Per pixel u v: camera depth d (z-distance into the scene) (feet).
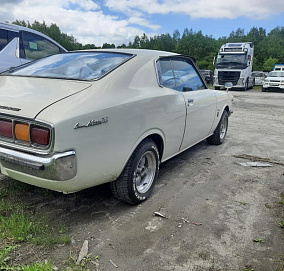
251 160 14.93
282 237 8.07
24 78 9.14
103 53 10.37
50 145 6.73
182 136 11.94
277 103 43.80
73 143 6.90
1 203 9.08
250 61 72.28
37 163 6.82
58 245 7.37
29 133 6.97
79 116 6.96
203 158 15.07
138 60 9.81
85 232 8.02
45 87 8.16
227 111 18.28
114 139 7.96
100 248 7.34
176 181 11.86
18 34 18.94
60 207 9.31
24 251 7.02
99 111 7.42
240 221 8.86
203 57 284.41
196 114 12.83
